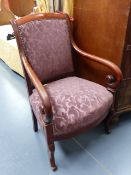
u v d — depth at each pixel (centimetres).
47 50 133
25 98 198
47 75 139
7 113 178
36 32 128
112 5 118
